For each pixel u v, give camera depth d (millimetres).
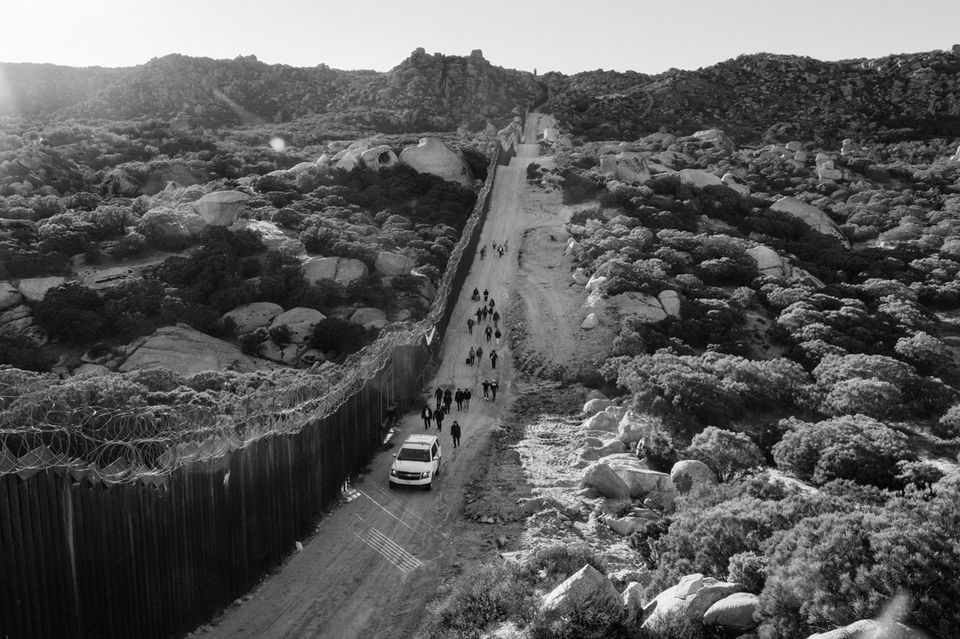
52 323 37219
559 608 11281
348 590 15688
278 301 43188
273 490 16734
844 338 45812
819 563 9898
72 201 56219
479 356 43031
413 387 35625
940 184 91125
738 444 24875
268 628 13938
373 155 76312
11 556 9523
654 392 31516
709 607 10922
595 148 106062
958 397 37938
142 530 11992
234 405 20250
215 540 14195
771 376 36094
